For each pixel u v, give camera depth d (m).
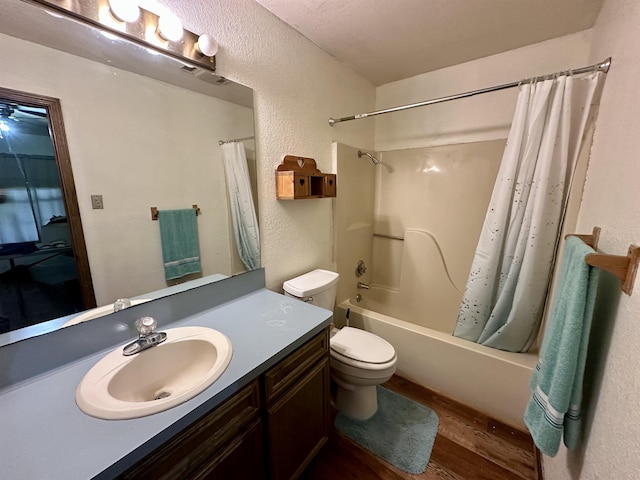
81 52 0.89
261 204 1.54
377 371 1.43
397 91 2.38
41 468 0.57
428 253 2.36
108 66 0.95
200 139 1.24
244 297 1.47
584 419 0.87
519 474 1.30
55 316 0.89
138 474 0.64
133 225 1.06
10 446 0.62
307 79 1.73
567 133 1.38
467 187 2.16
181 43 1.12
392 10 1.43
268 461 1.01
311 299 1.63
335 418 1.63
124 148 1.01
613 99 1.06
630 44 0.92
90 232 0.96
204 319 1.22
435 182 2.29
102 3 0.92
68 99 0.88
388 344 1.59
